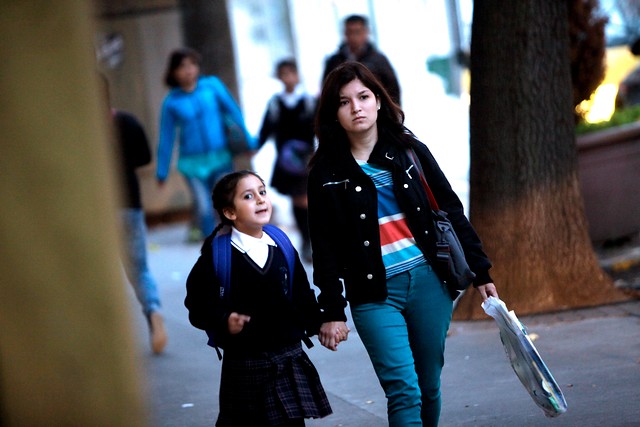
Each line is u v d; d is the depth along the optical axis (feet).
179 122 96.17
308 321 38.45
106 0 135.95
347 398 51.85
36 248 23.48
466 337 61.05
